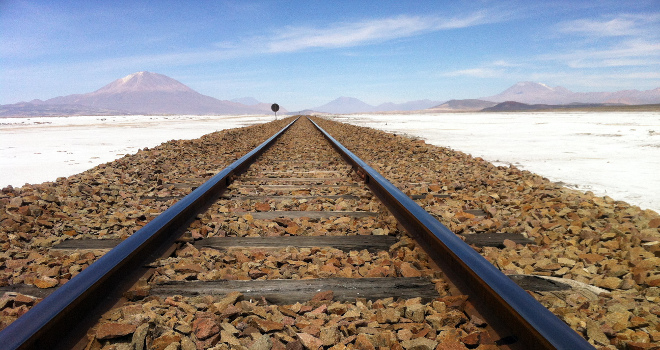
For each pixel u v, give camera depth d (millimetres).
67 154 11469
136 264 2434
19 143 15492
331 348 1624
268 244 2961
